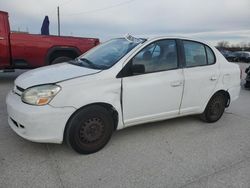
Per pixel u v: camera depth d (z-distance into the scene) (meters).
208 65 4.49
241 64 27.23
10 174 2.92
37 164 3.16
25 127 3.10
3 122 4.44
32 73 3.68
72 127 3.25
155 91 3.81
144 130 4.37
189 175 3.05
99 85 3.34
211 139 4.13
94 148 3.47
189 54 4.26
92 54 4.28
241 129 4.65
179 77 4.04
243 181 2.97
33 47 7.80
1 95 6.41
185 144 3.90
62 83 3.15
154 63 3.84
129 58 3.60
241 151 3.74
